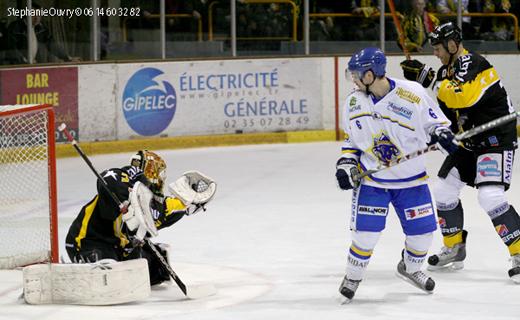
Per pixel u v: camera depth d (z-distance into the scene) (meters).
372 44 30.12
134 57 27.59
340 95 29.42
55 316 10.55
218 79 27.94
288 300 11.33
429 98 10.70
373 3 29.98
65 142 25.72
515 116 10.75
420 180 10.93
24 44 25.58
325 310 10.80
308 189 20.66
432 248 14.41
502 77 30.50
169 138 27.27
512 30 31.44
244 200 19.41
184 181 11.48
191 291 11.49
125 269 11.05
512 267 12.41
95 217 11.70
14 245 14.25
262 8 28.95
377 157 10.82
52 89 25.42
